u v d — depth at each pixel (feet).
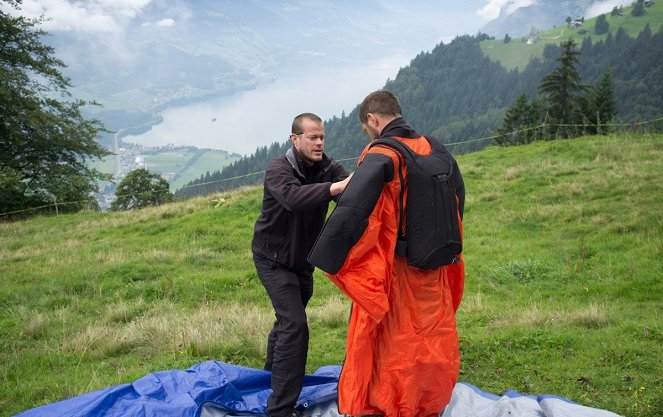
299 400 13.15
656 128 70.74
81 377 18.13
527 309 22.34
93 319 27.35
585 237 34.78
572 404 11.52
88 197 96.37
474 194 49.21
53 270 38.60
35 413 12.09
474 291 28.35
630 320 19.75
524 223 39.91
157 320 23.75
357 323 11.54
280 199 11.94
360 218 10.68
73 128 95.71
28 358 20.44
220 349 19.03
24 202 89.76
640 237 32.50
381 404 11.52
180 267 37.40
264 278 13.09
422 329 11.44
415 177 11.07
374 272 11.03
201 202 59.41
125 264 38.04
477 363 16.60
